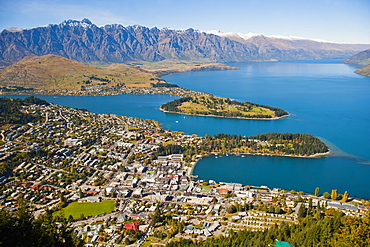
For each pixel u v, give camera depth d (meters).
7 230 112.81
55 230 128.88
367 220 147.62
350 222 156.38
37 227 123.50
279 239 179.12
